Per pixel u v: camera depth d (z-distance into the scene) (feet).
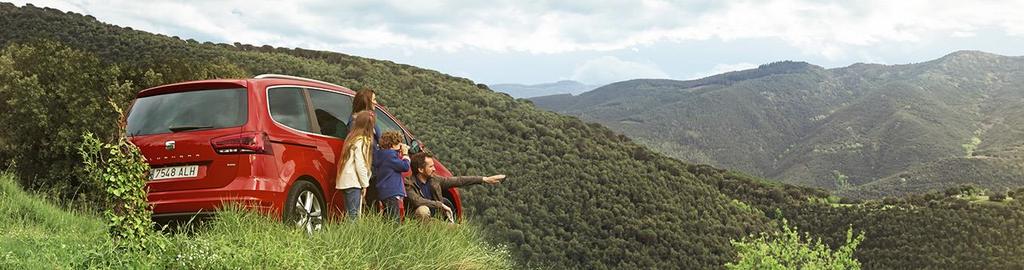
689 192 489.67
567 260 363.76
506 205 387.75
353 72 492.54
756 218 495.82
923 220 483.51
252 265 15.38
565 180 442.09
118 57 364.58
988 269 424.87
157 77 47.37
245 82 19.75
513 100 579.07
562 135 513.04
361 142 20.53
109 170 14.84
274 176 18.90
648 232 402.93
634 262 384.68
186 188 18.71
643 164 510.99
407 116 454.40
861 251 472.44
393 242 19.13
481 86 609.42
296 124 20.42
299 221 19.51
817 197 561.02
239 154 18.65
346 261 17.39
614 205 426.51
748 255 101.04
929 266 440.45
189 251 15.17
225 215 17.57
